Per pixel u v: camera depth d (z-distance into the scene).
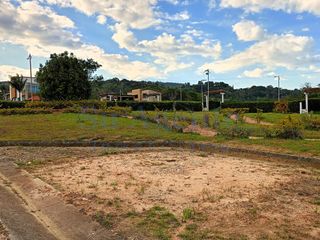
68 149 11.53
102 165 8.48
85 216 4.93
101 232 4.41
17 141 12.55
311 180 6.71
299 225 4.41
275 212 4.89
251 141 11.59
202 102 41.53
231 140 11.99
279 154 9.39
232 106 39.41
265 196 5.64
